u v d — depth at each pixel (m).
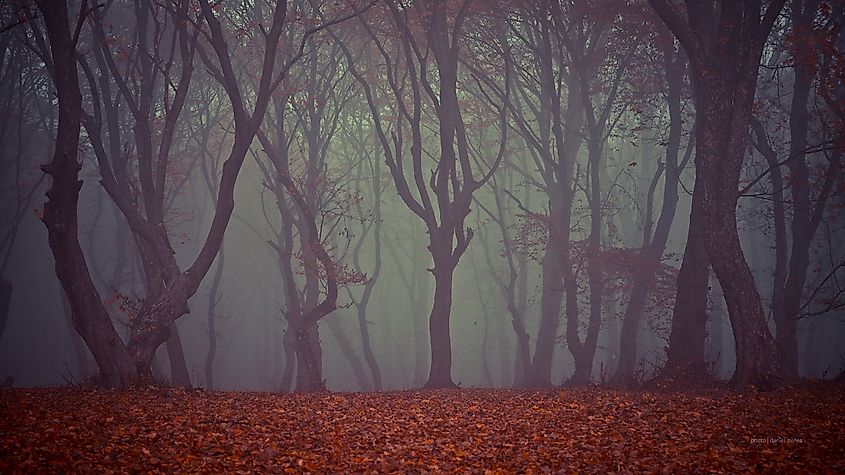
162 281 22.33
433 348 28.34
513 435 11.54
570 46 32.94
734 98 20.61
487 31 34.22
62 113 18.22
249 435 10.87
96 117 23.70
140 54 29.02
